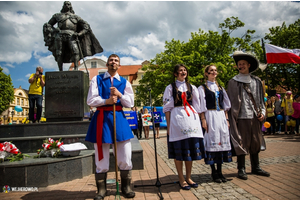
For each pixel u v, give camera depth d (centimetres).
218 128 349
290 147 654
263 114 380
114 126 286
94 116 308
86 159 420
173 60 2359
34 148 484
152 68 2853
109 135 291
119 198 271
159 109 1725
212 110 356
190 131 312
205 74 387
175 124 320
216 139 345
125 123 308
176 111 328
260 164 455
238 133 373
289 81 2436
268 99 1087
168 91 343
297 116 1002
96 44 717
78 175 396
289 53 1202
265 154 562
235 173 399
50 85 586
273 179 347
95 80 315
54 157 391
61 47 657
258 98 385
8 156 372
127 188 305
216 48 2384
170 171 435
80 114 580
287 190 295
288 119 1040
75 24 679
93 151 466
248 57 382
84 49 714
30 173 346
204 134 361
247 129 373
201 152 324
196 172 419
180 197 288
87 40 710
